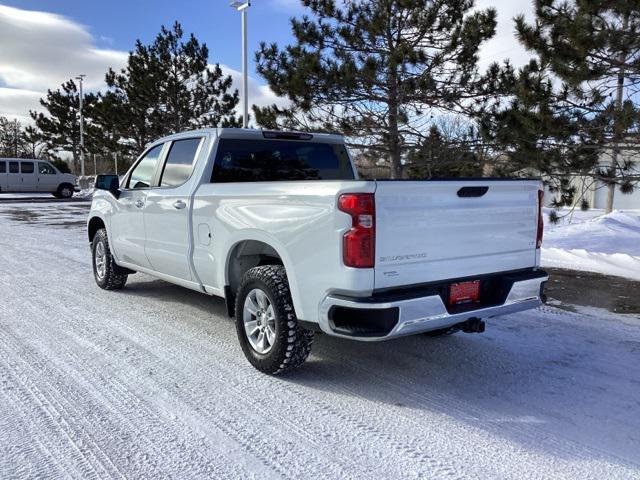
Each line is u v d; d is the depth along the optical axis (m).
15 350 4.54
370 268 3.32
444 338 5.04
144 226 5.64
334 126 11.64
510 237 4.05
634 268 8.14
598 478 2.75
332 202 3.42
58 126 40.59
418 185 3.46
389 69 10.23
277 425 3.29
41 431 3.18
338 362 4.39
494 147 9.78
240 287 4.24
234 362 4.32
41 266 8.48
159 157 5.66
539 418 3.42
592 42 6.82
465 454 2.98
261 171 5.25
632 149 7.58
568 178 8.63
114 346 4.67
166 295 6.58
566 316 5.77
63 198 28.91
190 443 3.07
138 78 24.12
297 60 10.97
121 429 3.21
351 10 10.83
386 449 3.03
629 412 3.51
